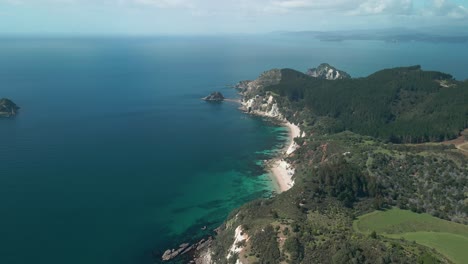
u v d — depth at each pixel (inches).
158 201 6688.0
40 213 5964.6
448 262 3846.0
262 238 4480.8
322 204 5374.0
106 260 4916.3
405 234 4709.6
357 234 4431.6
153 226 5846.5
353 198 5546.3
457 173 6048.2
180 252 5206.7
